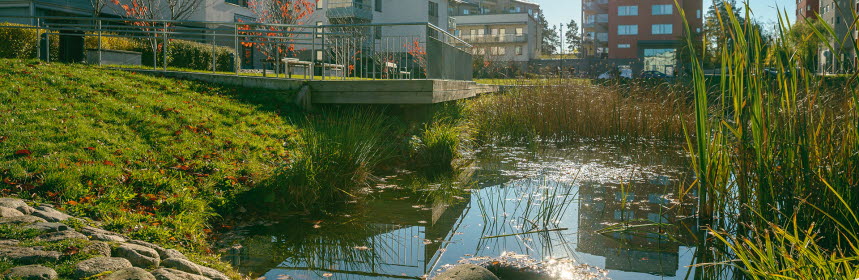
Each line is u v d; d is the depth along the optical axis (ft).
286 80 34.27
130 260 11.12
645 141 38.32
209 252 13.67
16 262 10.12
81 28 41.96
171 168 19.42
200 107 29.37
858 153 12.15
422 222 17.29
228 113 29.30
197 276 10.87
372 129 29.86
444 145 28.19
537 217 17.92
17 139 19.47
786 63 13.89
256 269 12.89
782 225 13.51
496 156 31.45
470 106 42.63
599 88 42.32
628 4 176.24
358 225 16.80
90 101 26.81
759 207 14.15
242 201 18.10
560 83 41.91
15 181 15.93
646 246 14.70
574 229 16.42
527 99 40.63
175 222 14.83
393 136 30.91
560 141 38.34
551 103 39.68
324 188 19.76
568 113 39.40
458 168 27.25
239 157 21.98
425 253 14.20
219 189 18.20
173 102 29.45
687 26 15.87
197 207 16.26
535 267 13.07
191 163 20.07
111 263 10.52
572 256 13.91
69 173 16.70
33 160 17.53
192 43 59.16
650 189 22.30
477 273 11.21
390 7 136.26
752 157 15.08
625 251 14.33
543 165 28.40
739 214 15.42
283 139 26.32
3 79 28.22
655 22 174.50
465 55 46.52
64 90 28.35
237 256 13.76
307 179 19.12
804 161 13.11
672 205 19.34
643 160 30.12
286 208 18.22
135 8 58.13
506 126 39.09
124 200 15.81
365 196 20.66
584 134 39.06
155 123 24.75
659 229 16.24
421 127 33.32
